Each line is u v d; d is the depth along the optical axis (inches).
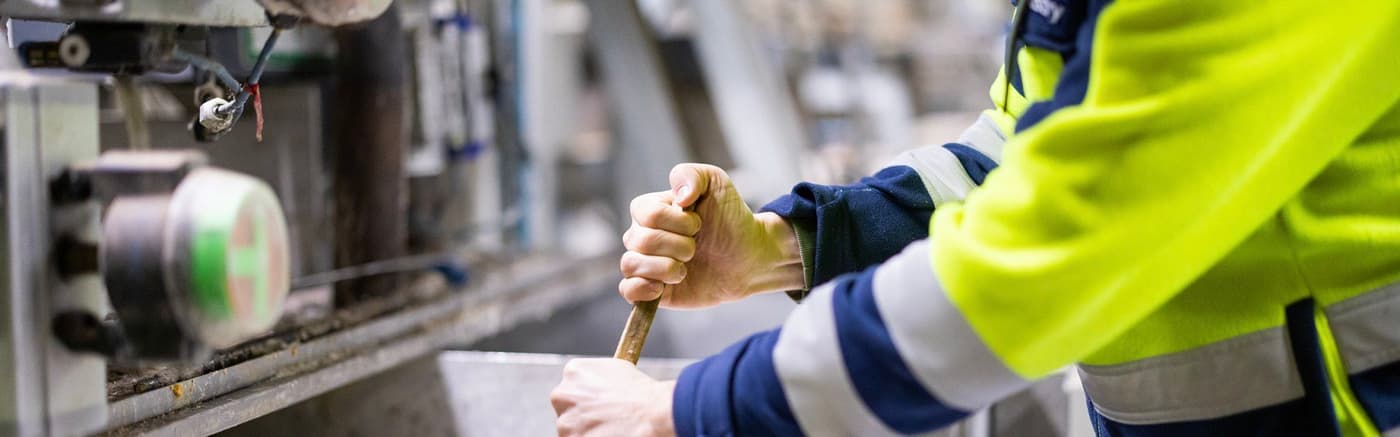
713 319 90.9
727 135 124.2
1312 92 26.5
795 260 43.1
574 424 31.5
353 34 56.3
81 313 27.6
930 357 26.9
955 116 192.9
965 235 27.0
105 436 32.9
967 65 197.2
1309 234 30.2
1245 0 26.0
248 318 26.8
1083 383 34.1
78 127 27.8
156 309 25.8
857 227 40.9
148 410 35.2
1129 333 31.6
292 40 56.6
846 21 175.5
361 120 57.3
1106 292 26.6
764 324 91.8
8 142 25.9
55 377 27.4
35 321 26.7
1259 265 30.6
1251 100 25.8
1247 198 26.9
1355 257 30.3
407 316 54.4
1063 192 26.0
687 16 130.0
